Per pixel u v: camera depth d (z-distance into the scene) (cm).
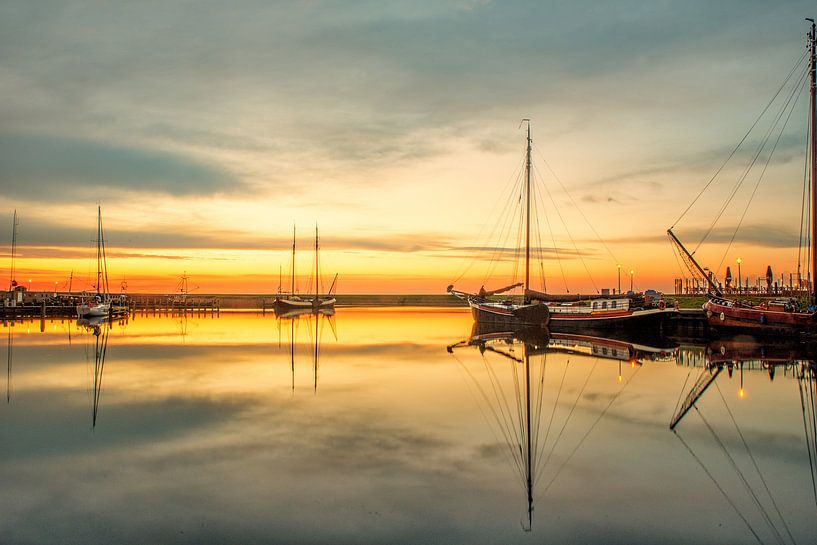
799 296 6216
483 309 7450
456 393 2603
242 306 17550
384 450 1702
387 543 1120
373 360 3825
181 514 1248
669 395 2541
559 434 1892
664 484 1438
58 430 1936
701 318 5662
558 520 1226
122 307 10544
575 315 6344
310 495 1351
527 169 7088
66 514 1250
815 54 4381
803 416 2141
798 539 1140
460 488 1402
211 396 2520
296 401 2414
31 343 5012
